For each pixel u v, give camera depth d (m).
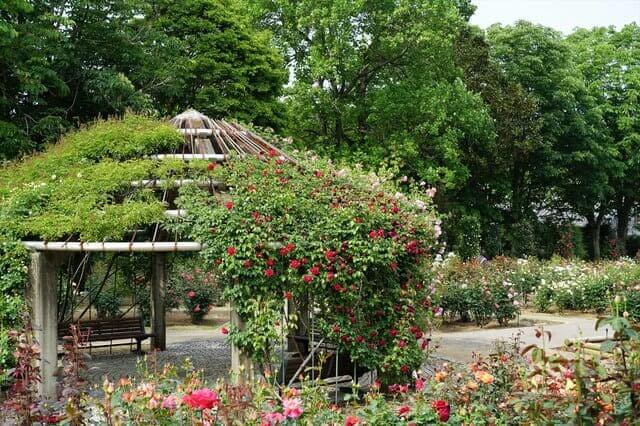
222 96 20.48
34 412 4.55
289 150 10.79
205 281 17.06
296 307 7.95
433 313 9.17
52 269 8.30
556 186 34.59
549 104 31.28
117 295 16.88
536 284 18.92
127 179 8.70
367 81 24.78
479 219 28.75
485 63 28.55
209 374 10.05
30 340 6.30
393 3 23.23
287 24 23.64
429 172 22.89
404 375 8.28
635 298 15.35
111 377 9.69
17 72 14.98
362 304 7.94
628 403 3.73
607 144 33.69
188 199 8.12
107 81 16.41
